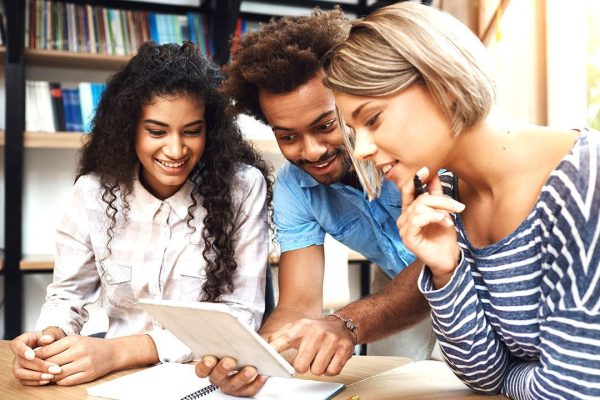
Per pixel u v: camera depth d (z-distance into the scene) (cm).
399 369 118
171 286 151
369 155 86
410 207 90
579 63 236
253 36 136
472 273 98
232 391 101
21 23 273
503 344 99
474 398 98
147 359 124
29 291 309
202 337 95
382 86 82
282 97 124
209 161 148
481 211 96
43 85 286
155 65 136
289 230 156
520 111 248
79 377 112
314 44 125
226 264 146
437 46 81
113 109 143
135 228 150
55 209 313
